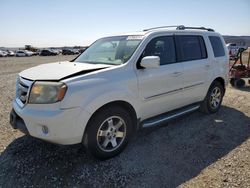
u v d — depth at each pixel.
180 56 4.69
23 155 3.72
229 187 2.96
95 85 3.32
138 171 3.33
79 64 4.05
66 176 3.20
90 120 3.35
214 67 5.48
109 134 3.61
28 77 3.44
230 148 3.99
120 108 3.63
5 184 3.03
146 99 4.02
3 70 17.64
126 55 3.99
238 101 6.99
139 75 3.86
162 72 4.21
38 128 3.20
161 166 3.45
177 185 3.02
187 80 4.76
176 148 4.00
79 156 3.71
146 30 4.62
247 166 3.43
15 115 3.54
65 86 3.10
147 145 4.10
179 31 4.79
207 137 4.43
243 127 4.92
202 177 3.18
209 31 5.65
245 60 19.92
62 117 3.07
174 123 5.13
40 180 3.11
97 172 3.29
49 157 3.66
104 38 4.96
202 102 5.46
